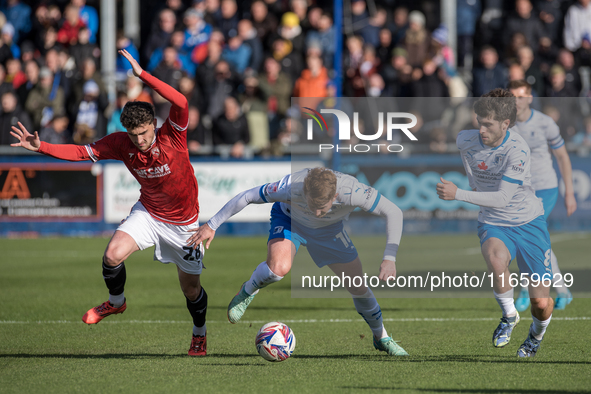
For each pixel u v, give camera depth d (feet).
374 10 195.93
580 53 179.93
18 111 166.71
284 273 56.75
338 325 74.54
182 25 193.77
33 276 109.81
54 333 70.28
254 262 124.47
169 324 75.46
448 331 70.28
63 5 207.00
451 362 55.72
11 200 161.07
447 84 162.61
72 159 56.70
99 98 166.40
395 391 46.62
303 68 181.47
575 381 49.03
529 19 183.62
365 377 50.70
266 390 47.06
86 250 139.23
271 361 55.11
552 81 160.45
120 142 56.90
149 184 57.41
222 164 158.30
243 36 185.26
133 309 84.58
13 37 209.97
